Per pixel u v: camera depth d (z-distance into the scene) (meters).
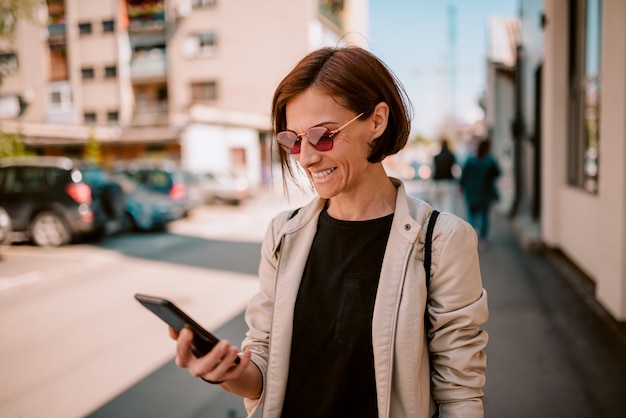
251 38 32.34
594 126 5.76
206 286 6.51
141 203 11.62
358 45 1.28
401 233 1.19
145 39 33.75
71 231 9.64
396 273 1.16
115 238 10.88
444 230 1.18
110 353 4.26
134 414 3.23
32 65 35.09
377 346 1.14
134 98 34.69
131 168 13.92
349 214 1.27
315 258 1.27
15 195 9.80
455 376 1.15
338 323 1.19
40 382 3.72
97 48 34.12
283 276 1.29
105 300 5.92
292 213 1.39
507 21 18.52
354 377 1.17
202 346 1.01
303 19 31.67
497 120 16.02
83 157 32.28
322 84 1.17
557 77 7.30
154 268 7.68
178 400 3.40
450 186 10.77
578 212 6.25
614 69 4.23
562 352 3.84
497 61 15.90
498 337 4.21
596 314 4.62
